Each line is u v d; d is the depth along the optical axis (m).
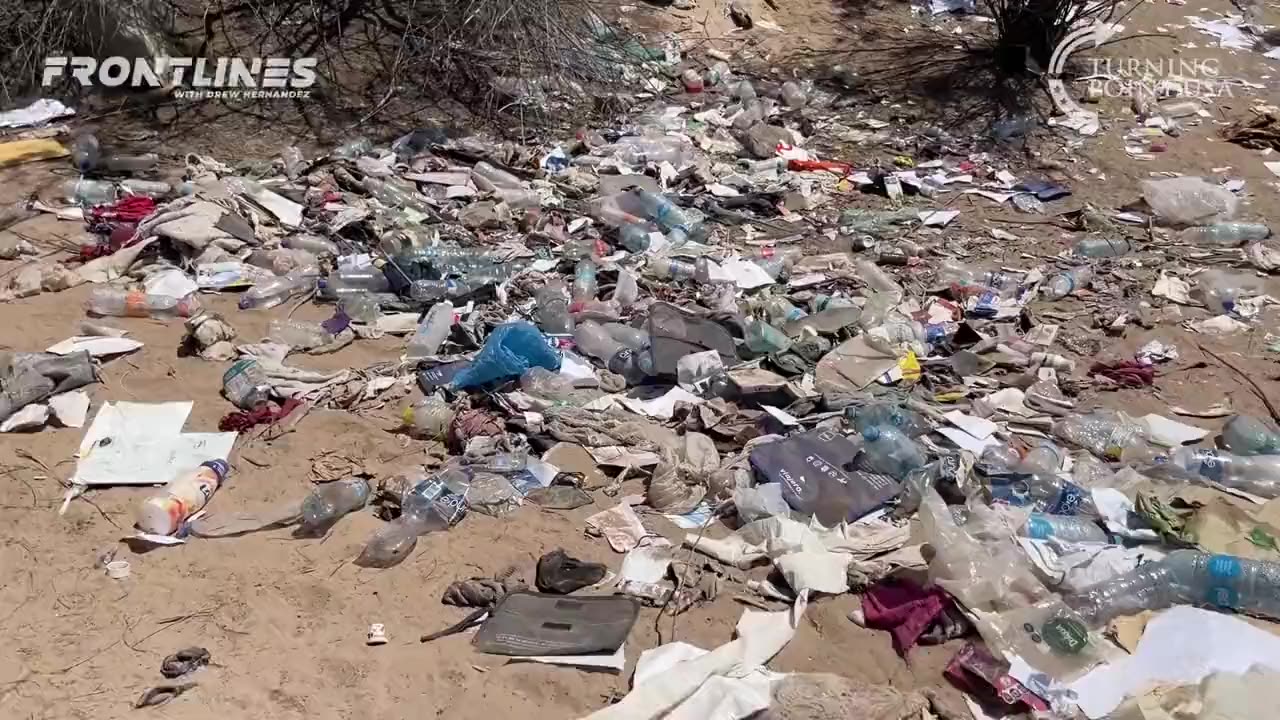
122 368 4.68
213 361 4.77
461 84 7.81
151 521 3.73
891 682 3.32
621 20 9.23
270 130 7.18
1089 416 4.62
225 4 8.02
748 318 5.16
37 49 7.36
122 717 3.07
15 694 3.13
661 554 3.79
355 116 7.42
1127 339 5.39
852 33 9.80
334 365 4.84
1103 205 7.00
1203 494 4.10
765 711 3.12
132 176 6.52
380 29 8.16
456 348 4.98
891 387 4.77
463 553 3.76
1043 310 5.64
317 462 4.18
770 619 3.50
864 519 3.98
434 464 4.20
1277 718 3.10
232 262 5.52
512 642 3.40
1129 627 3.49
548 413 4.47
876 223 6.50
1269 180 7.44
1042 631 3.41
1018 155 7.76
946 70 9.09
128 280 5.36
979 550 3.66
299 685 3.21
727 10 9.82
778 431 4.43
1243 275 6.04
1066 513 4.01
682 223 6.25
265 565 3.66
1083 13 9.21
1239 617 3.59
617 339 5.03
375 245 5.80
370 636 3.39
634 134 7.52
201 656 3.29
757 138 7.54
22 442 4.18
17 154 6.57
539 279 5.57
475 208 6.21
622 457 4.25
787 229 6.43
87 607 3.45
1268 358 5.25
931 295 5.73
